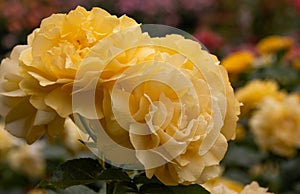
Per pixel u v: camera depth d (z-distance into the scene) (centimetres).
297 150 181
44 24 66
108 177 67
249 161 190
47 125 66
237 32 486
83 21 66
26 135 67
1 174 188
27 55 66
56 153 176
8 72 67
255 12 486
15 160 185
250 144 195
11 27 387
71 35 65
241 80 251
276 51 266
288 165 181
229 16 502
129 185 69
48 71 65
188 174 64
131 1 459
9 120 67
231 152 193
